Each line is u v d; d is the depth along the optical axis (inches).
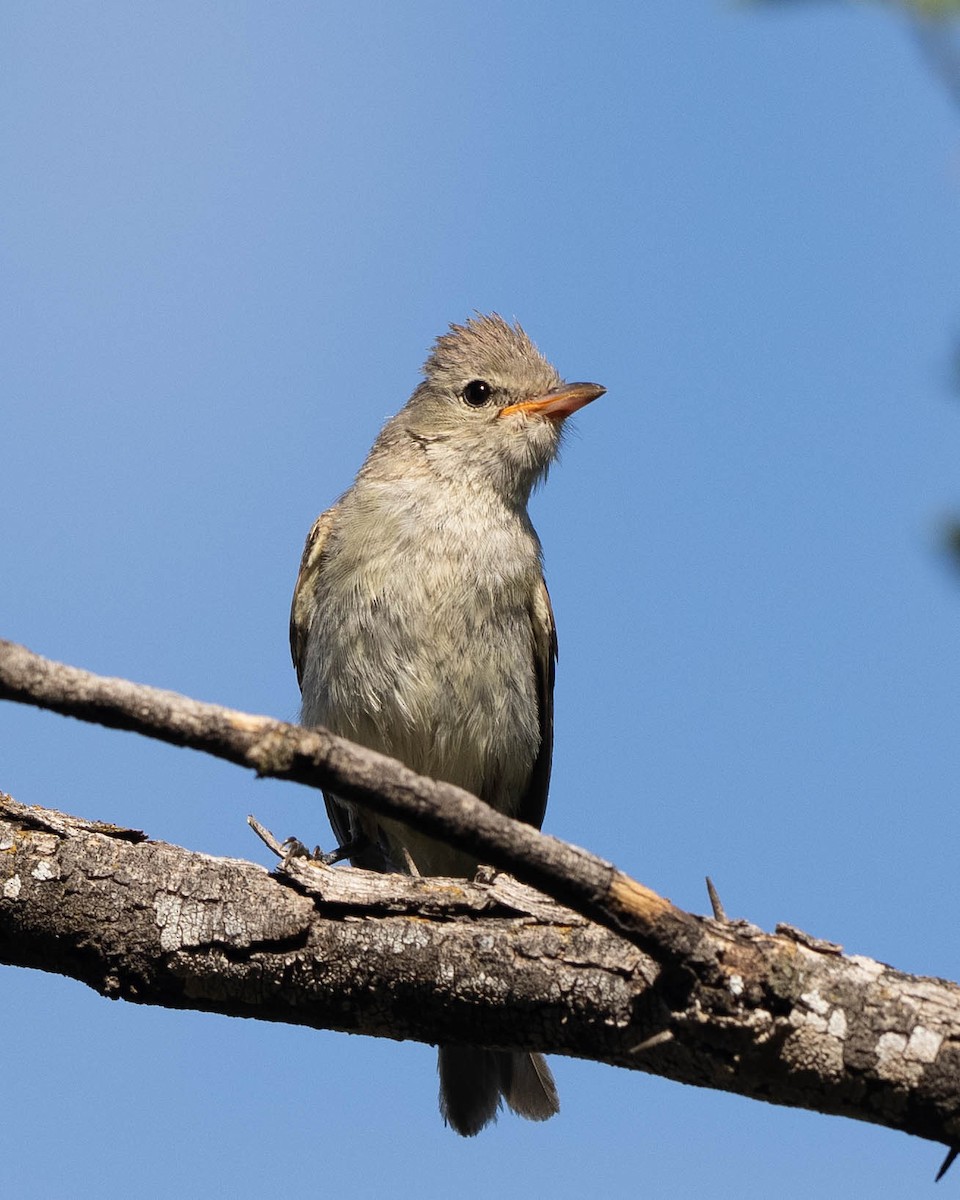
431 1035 311.9
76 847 325.1
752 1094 285.3
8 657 227.8
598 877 257.8
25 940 321.7
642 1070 296.7
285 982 313.9
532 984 297.9
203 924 315.9
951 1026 275.4
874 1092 275.9
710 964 273.3
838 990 277.9
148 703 232.2
